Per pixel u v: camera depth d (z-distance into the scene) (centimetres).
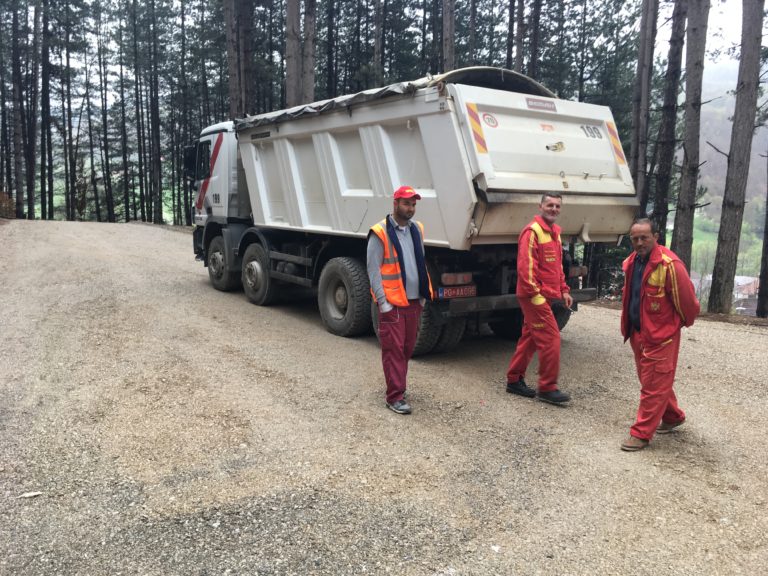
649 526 311
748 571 273
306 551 284
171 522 306
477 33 3022
